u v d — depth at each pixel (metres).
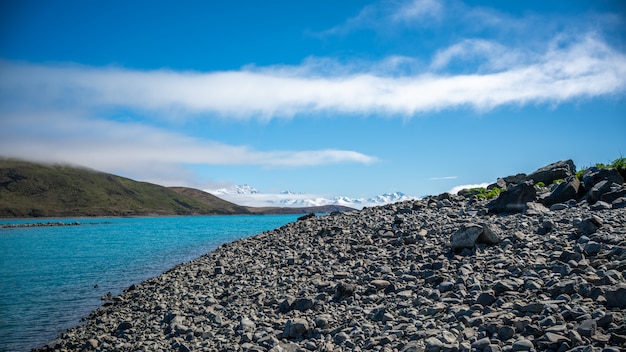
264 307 16.73
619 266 12.38
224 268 25.84
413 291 14.95
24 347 18.91
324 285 17.53
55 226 188.88
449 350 9.84
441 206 30.50
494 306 12.02
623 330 9.02
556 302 10.98
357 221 31.00
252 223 183.75
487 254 16.72
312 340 12.62
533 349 9.22
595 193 22.17
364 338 11.97
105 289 31.91
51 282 36.25
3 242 94.31
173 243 72.69
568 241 16.28
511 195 24.55
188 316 17.44
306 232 31.98
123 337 17.00
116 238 94.94
